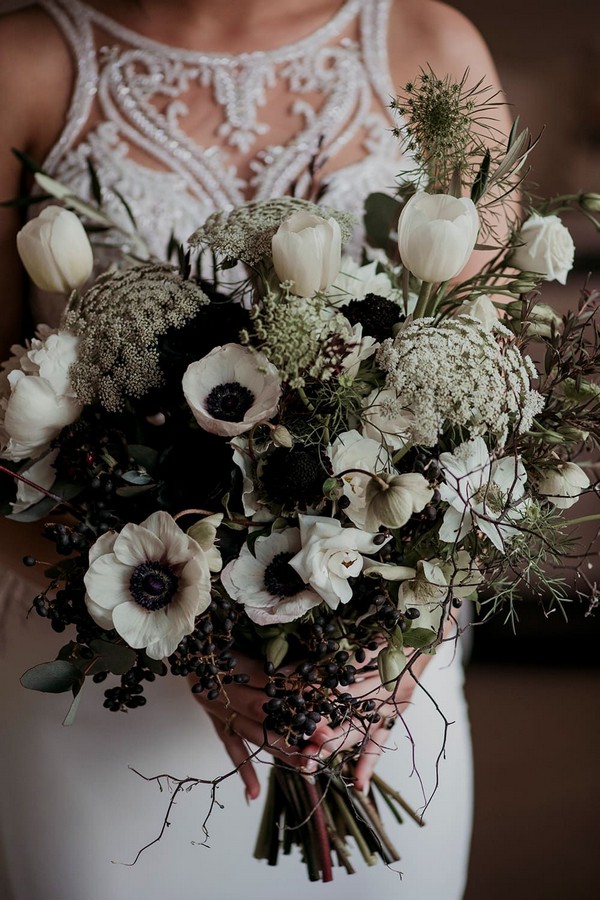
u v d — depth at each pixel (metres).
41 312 1.43
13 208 1.43
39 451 1.00
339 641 1.01
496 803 2.71
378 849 1.22
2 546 1.30
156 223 1.42
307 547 0.87
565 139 3.40
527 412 0.88
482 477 0.89
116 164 1.43
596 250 3.10
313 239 0.87
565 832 2.59
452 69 1.53
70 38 1.47
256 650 1.07
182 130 1.46
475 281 1.03
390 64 1.52
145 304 0.92
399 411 0.86
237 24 1.47
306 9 1.51
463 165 0.96
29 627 1.40
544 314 1.00
